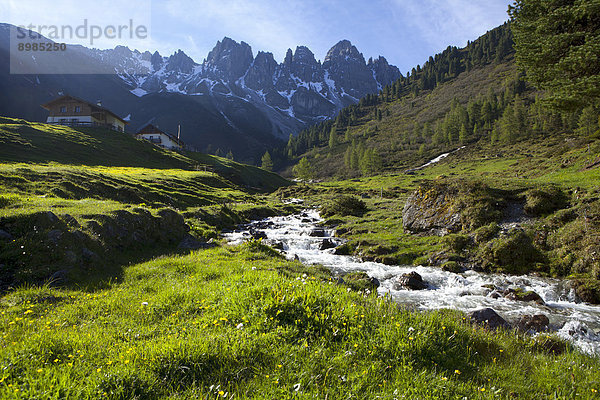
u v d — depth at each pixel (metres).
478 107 158.62
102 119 89.44
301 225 33.41
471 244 18.25
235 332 5.23
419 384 4.25
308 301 6.16
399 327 5.55
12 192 21.02
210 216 29.59
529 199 19.31
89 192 27.64
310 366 4.47
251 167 101.62
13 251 10.02
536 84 23.56
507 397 4.19
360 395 3.99
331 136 197.12
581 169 32.22
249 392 3.95
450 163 113.25
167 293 7.90
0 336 5.26
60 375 3.88
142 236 16.08
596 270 13.48
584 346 8.15
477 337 6.10
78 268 10.59
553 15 21.00
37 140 51.53
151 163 67.94
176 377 4.13
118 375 3.95
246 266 12.39
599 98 20.81
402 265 18.03
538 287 13.68
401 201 46.03
